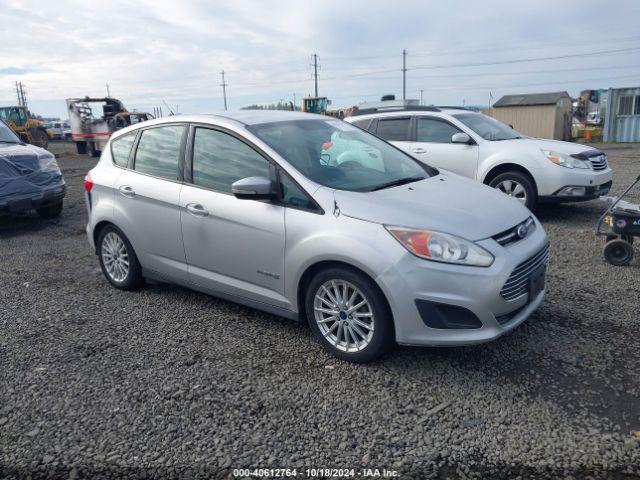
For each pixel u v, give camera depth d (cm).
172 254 468
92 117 2623
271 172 398
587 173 724
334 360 378
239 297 429
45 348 414
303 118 478
